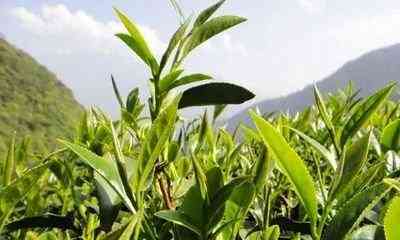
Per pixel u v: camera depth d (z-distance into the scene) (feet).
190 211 3.40
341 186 3.47
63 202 6.38
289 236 4.31
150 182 3.62
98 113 7.24
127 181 3.48
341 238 3.10
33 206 5.16
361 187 3.80
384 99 4.75
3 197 3.51
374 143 5.50
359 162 3.50
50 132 276.62
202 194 3.46
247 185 3.48
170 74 4.31
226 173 5.33
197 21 4.35
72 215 5.06
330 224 3.18
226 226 3.44
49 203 6.85
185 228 3.59
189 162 5.55
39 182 5.72
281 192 5.89
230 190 3.36
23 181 3.54
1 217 3.51
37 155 6.82
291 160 3.30
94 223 5.18
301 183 3.35
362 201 3.14
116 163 3.50
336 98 9.63
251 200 3.49
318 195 4.37
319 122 8.66
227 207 3.55
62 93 335.06
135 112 6.18
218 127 6.24
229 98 4.09
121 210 4.92
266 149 3.84
